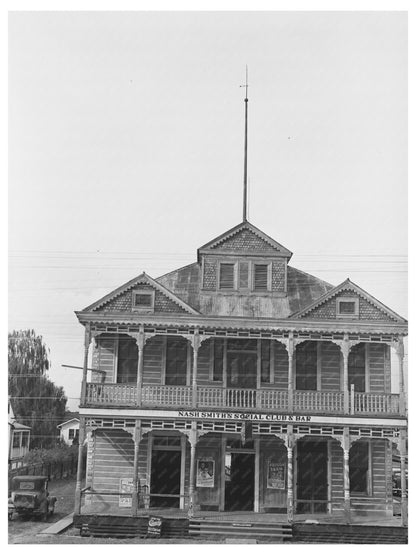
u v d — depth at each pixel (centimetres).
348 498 2741
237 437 2970
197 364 2961
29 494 2852
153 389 2852
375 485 2941
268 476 2956
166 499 2944
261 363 3006
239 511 2911
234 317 2842
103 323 2855
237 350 3016
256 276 3044
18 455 3678
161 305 2891
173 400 2845
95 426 2806
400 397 2817
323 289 3089
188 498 2933
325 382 2998
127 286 2898
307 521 2731
